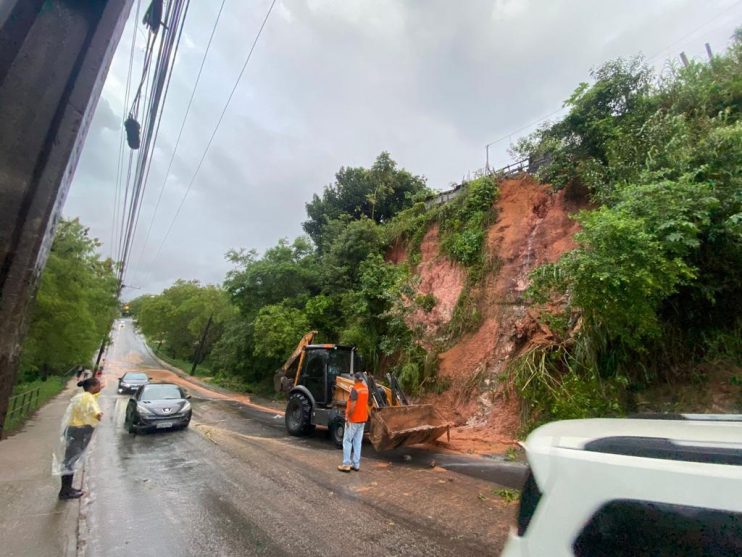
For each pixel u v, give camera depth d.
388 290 15.86
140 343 89.88
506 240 14.54
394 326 15.55
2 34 1.08
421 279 17.03
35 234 1.07
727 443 1.43
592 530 1.34
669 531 1.24
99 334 33.53
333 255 21.66
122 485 6.68
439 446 9.25
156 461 8.32
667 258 7.98
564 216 13.23
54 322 21.81
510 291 13.34
